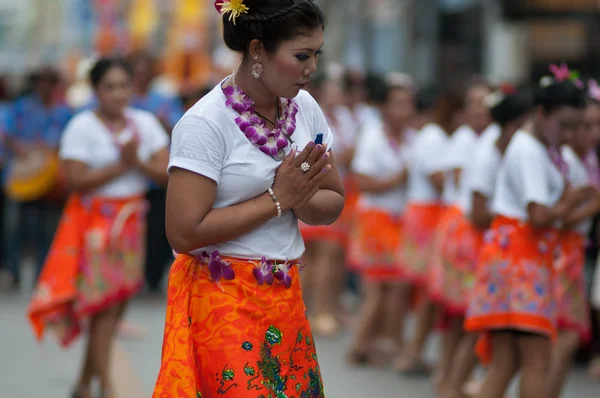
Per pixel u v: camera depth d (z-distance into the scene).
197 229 7.98
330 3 44.34
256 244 8.25
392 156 18.83
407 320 23.55
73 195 15.02
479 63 33.66
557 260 12.24
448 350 16.30
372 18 43.38
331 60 46.47
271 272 8.27
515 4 27.69
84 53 53.25
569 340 13.55
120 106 14.92
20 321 22.14
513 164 11.87
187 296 8.26
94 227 14.83
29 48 72.12
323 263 21.73
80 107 25.42
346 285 27.77
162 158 15.35
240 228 8.04
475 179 13.16
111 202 14.92
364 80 24.55
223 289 8.17
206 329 8.17
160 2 46.50
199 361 8.20
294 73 7.94
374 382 17.52
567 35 29.41
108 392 14.89
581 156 13.70
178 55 39.00
